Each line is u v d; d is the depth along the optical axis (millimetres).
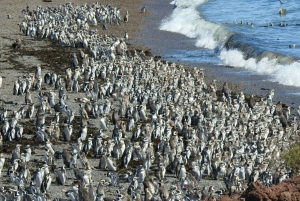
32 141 52656
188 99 62031
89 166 45219
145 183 41625
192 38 94688
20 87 65625
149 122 57719
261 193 30547
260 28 100750
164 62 80875
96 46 83062
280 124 56562
